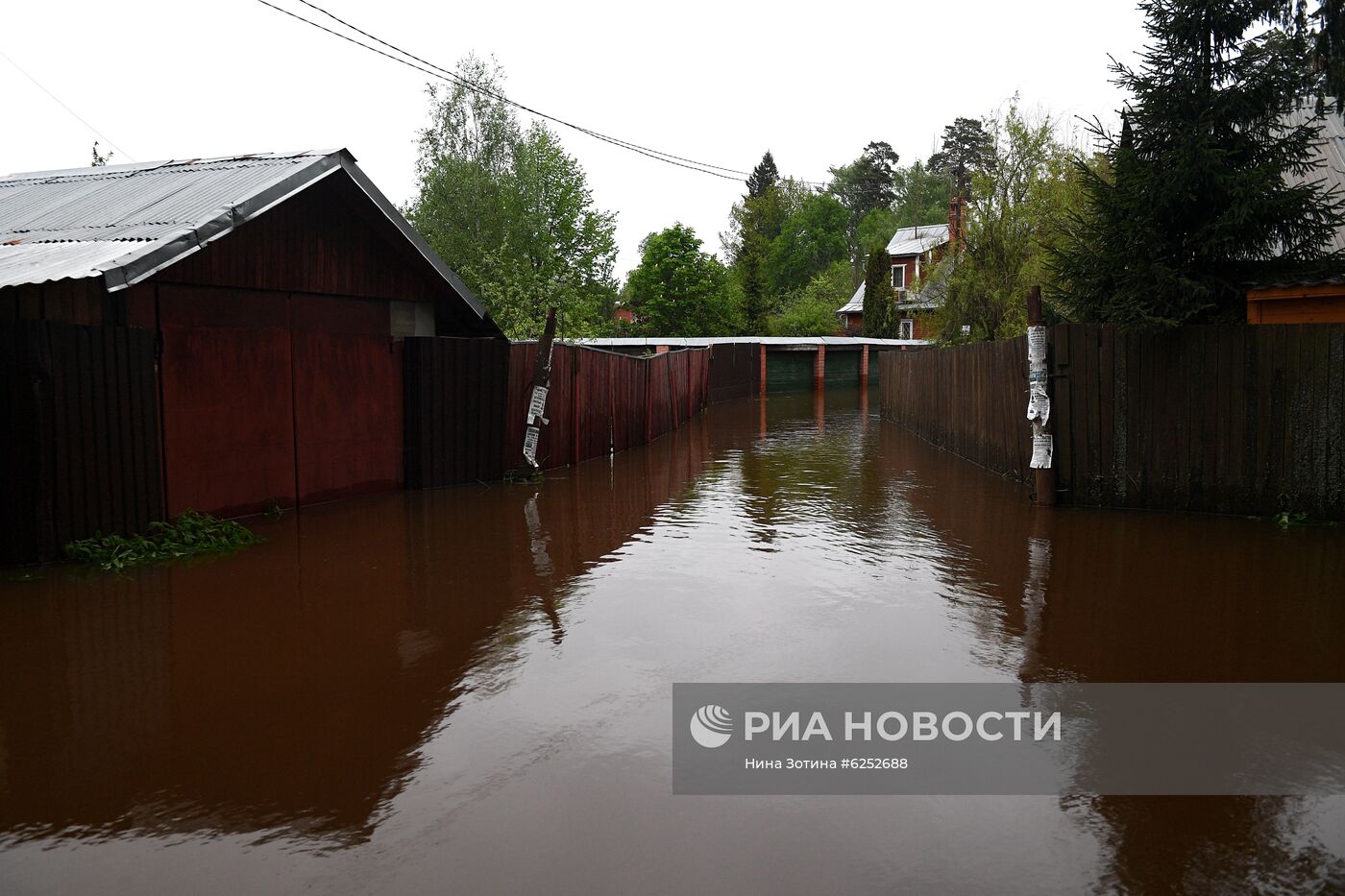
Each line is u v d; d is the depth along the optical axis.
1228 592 5.99
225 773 3.48
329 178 9.18
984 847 2.96
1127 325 8.73
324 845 2.97
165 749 3.70
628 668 4.62
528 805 3.23
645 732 3.85
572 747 3.71
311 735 3.83
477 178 29.38
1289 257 8.95
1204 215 8.75
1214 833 3.05
